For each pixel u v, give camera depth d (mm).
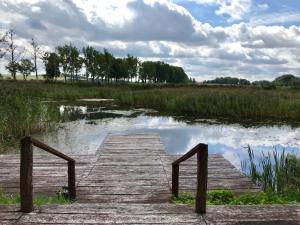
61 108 24406
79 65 62938
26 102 14414
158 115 20625
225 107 20328
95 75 67000
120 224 3287
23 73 56719
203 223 3316
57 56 60906
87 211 3605
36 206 3742
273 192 6223
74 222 3328
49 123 14656
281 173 7457
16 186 6383
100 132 14508
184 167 8000
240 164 9406
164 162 8422
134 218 3424
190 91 27953
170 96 25812
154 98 26625
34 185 6398
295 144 12070
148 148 10141
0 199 4941
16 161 8484
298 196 5930
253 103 19938
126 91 34000
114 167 7891
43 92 32219
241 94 22062
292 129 15375
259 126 16250
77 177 7023
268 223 3328
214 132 14625
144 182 6699
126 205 3783
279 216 3488
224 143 12328
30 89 30906
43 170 7512
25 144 3545
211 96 21984
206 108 20875
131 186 6441
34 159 8602
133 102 27516
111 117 19750
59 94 32750
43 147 4016
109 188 6312
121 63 71250
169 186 6441
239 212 3584
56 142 12164
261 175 7812
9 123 12648
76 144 11836
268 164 7910
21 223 3299
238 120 18188
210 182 6734
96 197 5828
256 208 3693
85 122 17641
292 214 3537
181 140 12945
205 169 3529
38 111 14312
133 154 9320
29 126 13297
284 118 18750
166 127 16031
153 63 85875
